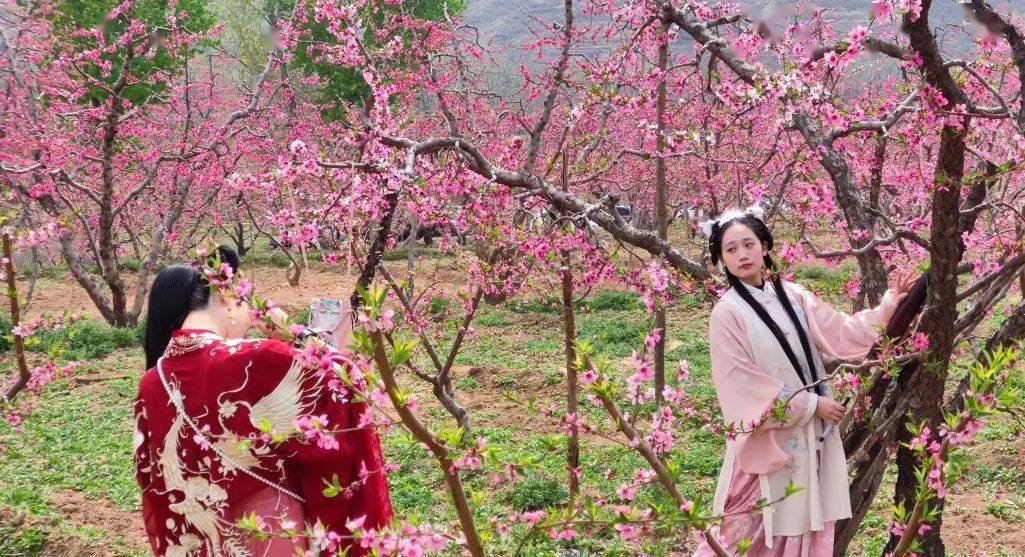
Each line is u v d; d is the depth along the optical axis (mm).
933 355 3590
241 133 19078
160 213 19438
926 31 3170
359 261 4469
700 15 6008
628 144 16469
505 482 6949
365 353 2033
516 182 5121
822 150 4641
